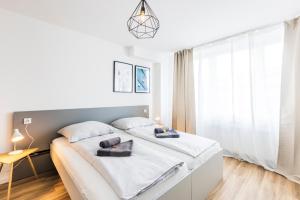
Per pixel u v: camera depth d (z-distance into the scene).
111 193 1.03
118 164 1.31
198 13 2.01
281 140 2.25
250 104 2.59
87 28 2.43
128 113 3.30
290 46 2.18
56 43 2.33
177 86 3.65
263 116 2.49
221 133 3.04
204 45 3.21
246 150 2.69
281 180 2.09
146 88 3.69
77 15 2.05
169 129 2.44
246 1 1.77
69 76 2.47
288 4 1.83
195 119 3.36
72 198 1.29
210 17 2.12
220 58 3.00
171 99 3.90
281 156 2.26
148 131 2.49
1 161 1.62
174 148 1.83
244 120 2.71
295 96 2.11
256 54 2.53
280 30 2.32
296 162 2.12
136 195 1.02
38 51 2.16
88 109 2.67
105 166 1.25
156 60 3.64
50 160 2.25
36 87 2.16
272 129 2.40
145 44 3.16
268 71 2.44
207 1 1.76
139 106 3.53
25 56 2.06
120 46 3.16
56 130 2.32
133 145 1.77
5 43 1.92
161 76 3.81
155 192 1.13
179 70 3.59
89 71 2.70
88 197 1.03
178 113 3.60
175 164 1.33
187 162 1.56
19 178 2.02
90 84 2.72
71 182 1.34
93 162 1.40
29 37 2.09
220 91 3.03
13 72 1.98
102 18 2.13
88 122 2.44
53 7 1.87
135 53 3.21
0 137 1.91
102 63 2.88
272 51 2.39
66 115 2.42
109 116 2.97
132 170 1.21
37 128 2.15
